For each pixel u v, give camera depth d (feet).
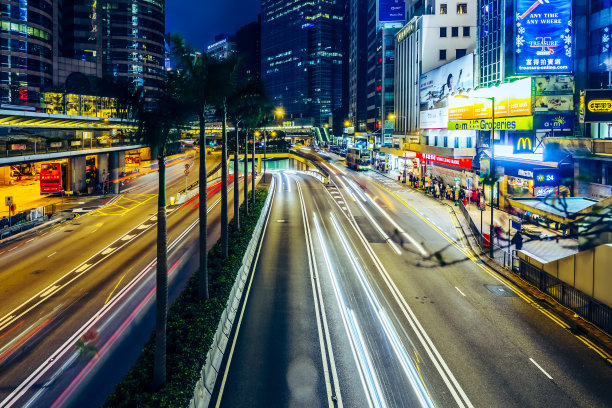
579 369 52.90
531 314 70.03
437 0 253.03
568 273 73.46
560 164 126.82
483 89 167.94
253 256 106.42
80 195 211.00
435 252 109.81
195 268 94.48
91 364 54.49
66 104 199.52
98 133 217.97
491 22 162.20
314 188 256.32
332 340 60.59
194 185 253.24
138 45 463.42
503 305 73.92
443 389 48.57
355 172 346.33
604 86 129.08
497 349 57.98
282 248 114.52
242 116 110.83
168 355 47.42
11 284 86.02
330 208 182.91
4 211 164.35
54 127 172.24
